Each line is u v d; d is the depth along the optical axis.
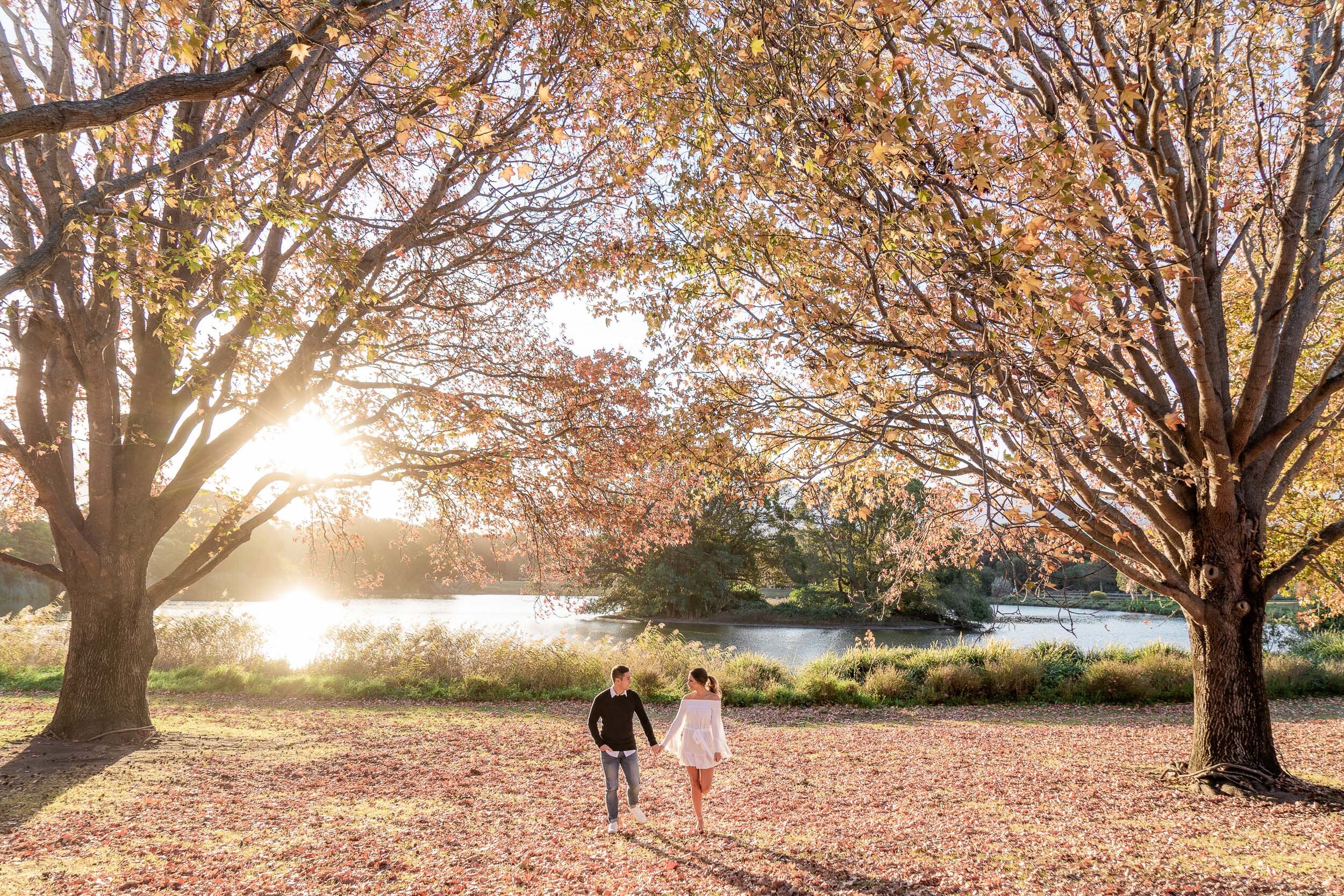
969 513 7.96
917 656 21.64
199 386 9.79
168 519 13.02
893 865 6.51
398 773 10.70
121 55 10.88
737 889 6.01
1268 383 8.97
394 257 12.49
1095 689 19.36
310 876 6.47
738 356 9.36
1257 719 9.23
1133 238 7.14
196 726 13.87
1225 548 9.32
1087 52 7.42
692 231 7.67
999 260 5.22
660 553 59.00
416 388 13.65
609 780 7.70
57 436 12.70
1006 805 8.69
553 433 13.84
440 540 15.98
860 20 5.27
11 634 23.03
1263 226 8.95
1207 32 7.28
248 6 6.86
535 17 7.13
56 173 11.23
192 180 8.89
